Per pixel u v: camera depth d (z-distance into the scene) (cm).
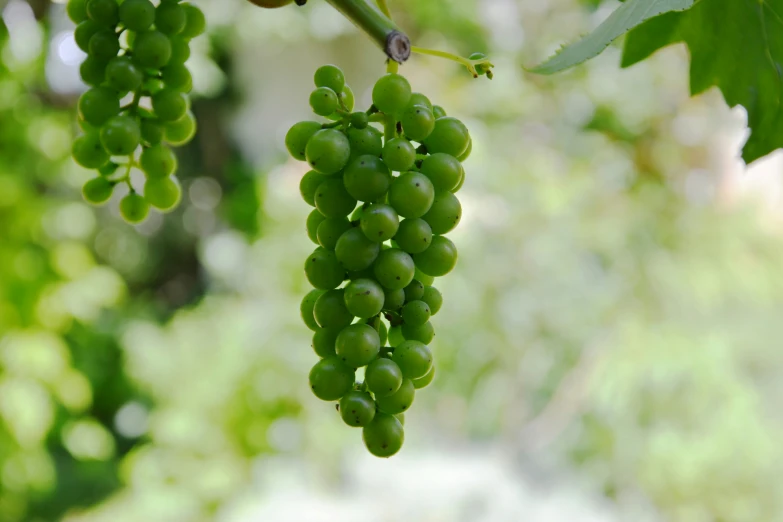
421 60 292
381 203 74
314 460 275
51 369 228
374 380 73
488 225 256
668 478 240
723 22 83
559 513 236
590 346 255
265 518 249
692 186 285
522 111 279
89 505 329
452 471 253
